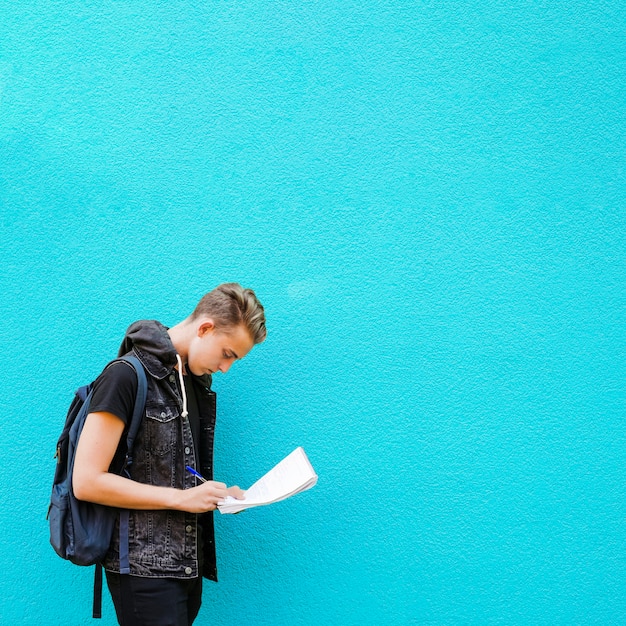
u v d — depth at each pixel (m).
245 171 2.35
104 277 2.32
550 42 2.41
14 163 2.33
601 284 2.38
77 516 1.83
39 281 2.32
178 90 2.36
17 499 2.27
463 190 2.38
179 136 2.35
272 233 2.34
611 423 2.35
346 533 2.30
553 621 2.30
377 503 2.31
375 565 2.30
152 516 1.87
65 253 2.33
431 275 2.36
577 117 2.39
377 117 2.37
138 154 2.34
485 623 2.29
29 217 2.33
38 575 2.26
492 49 2.40
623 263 2.39
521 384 2.34
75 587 2.27
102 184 2.34
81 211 2.33
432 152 2.38
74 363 2.30
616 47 2.41
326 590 2.29
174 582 1.88
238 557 2.30
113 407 1.78
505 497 2.32
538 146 2.39
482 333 2.35
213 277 2.33
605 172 2.40
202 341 1.91
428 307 2.35
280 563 2.30
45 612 2.26
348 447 2.32
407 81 2.38
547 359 2.35
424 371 2.34
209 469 2.07
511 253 2.37
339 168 2.36
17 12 2.36
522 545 2.31
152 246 2.33
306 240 2.35
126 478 1.84
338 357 2.33
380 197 2.36
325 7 2.38
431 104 2.38
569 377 2.35
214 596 2.29
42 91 2.35
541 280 2.37
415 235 2.36
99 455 1.77
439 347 2.34
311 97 2.37
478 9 2.41
